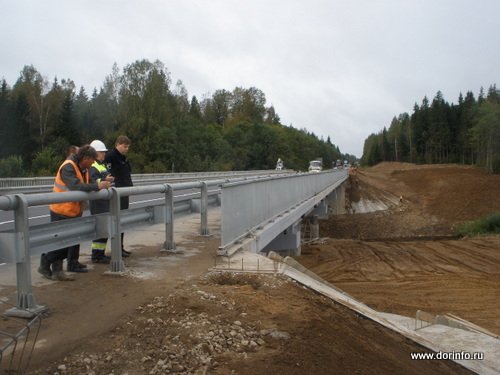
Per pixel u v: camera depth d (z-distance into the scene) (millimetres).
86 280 6242
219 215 14984
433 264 23094
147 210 7734
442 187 59969
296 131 130750
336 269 21609
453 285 17500
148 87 75750
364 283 18141
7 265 7211
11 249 4605
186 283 6223
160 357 3988
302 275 7734
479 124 77062
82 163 5871
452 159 119438
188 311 5047
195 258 7926
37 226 5055
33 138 63594
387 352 5418
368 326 6207
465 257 25031
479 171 73375
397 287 17219
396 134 151125
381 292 16188
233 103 131250
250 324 4910
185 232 10938
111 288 5848
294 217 16188
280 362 4156
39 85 70625
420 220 46812
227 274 6871
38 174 39281
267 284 6555
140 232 10906
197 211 9875
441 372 5590
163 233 10766
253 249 9617
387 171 85188
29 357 3783
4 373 3514
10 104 62500
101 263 7410
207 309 5160
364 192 60156
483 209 48219
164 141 66750
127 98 74562
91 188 5840
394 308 13633
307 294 6586
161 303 5238
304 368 4160
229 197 8664
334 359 4539
